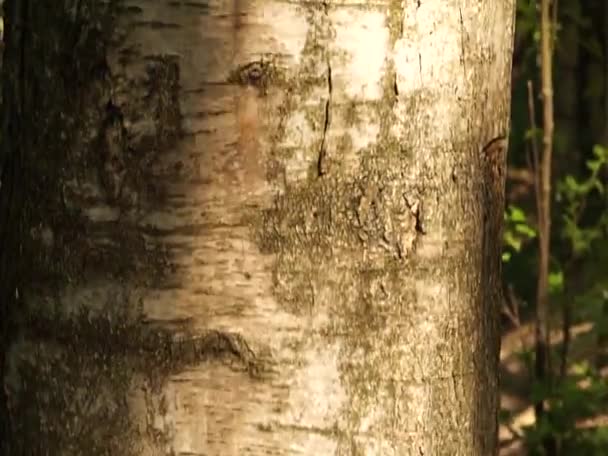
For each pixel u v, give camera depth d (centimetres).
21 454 174
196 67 164
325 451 167
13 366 174
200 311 166
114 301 168
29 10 171
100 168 167
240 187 165
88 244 168
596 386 340
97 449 170
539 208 357
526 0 366
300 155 165
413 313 169
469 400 174
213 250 166
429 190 169
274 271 165
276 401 166
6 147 175
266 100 164
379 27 165
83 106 168
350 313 166
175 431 167
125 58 166
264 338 166
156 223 166
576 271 379
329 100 164
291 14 163
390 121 166
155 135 165
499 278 180
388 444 169
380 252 167
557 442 337
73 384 170
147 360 167
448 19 168
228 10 163
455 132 170
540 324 354
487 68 174
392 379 168
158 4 164
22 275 173
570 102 548
